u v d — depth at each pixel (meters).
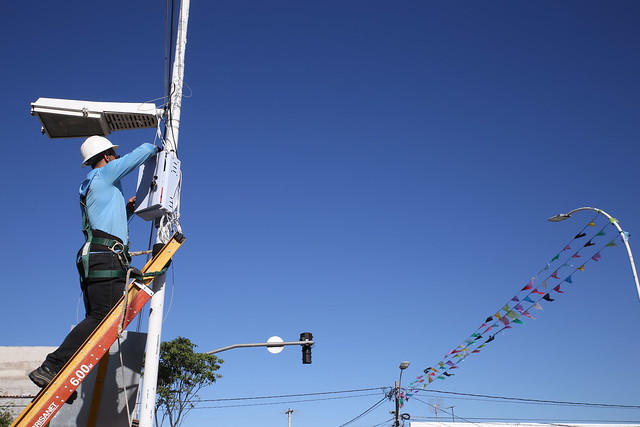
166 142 7.01
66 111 6.98
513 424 34.69
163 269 5.97
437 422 33.94
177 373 26.20
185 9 7.65
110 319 5.40
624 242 17.28
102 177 5.77
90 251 5.53
